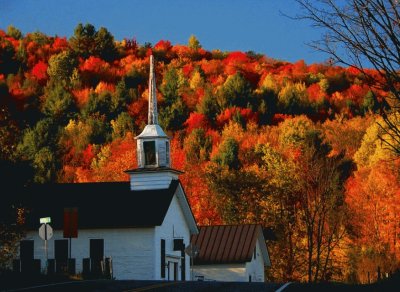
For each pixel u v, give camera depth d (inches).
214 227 6323.8
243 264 6112.2
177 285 2775.6
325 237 7253.9
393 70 1727.4
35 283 2992.1
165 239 5251.0
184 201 5531.5
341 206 7573.8
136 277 5039.4
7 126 4197.8
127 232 5088.6
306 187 7160.4
